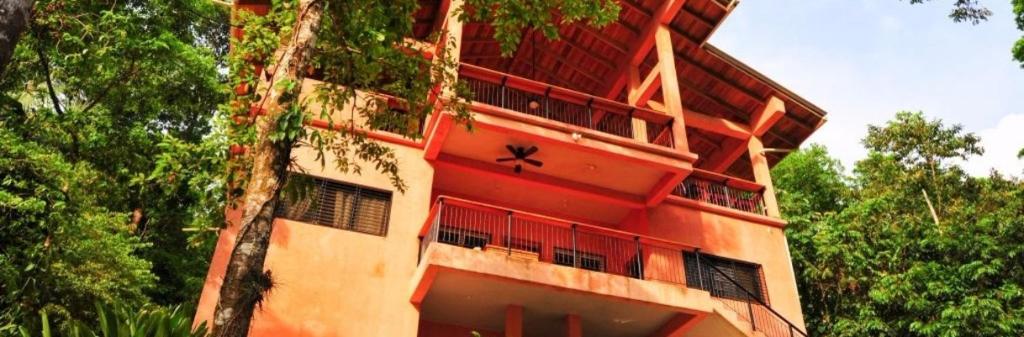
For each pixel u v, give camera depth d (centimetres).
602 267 1344
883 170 2289
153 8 1269
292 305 976
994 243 1659
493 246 1065
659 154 1264
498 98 1285
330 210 1097
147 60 1209
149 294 1521
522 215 1070
